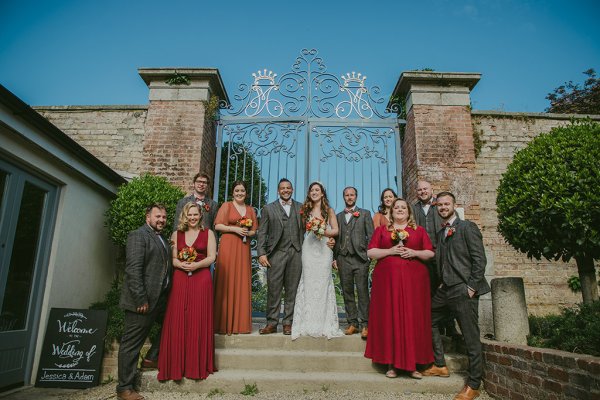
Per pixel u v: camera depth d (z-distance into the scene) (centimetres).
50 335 427
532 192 398
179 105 670
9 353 394
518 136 707
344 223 476
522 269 656
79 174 492
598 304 340
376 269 399
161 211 380
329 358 409
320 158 666
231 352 415
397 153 679
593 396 252
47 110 701
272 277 462
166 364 368
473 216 630
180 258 381
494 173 690
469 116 676
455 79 682
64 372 416
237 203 482
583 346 292
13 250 400
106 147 681
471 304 356
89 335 434
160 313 412
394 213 404
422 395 368
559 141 413
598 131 411
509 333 374
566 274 659
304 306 448
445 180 643
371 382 376
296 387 377
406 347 364
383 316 379
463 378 381
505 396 345
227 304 448
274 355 410
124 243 531
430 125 668
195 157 643
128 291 350
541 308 643
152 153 648
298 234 468
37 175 437
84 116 696
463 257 367
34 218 435
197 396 362
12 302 399
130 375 351
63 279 469
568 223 372
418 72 677
